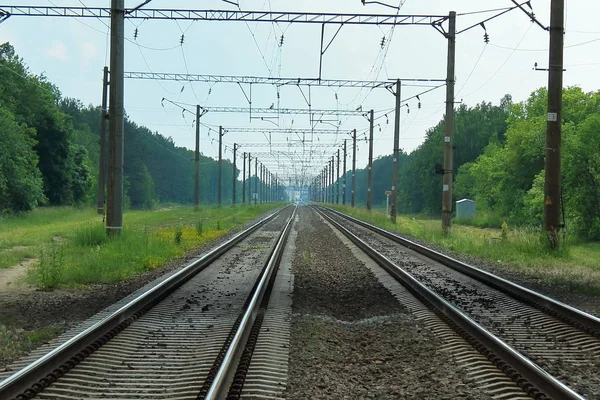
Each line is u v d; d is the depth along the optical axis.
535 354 8.06
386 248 24.78
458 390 6.51
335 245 26.31
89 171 72.56
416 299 12.27
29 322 10.01
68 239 24.45
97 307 11.23
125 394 6.25
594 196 31.72
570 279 15.10
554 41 20.05
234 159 92.25
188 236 28.73
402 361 7.88
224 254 22.11
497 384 6.59
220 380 6.09
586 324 9.45
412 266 18.56
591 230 31.69
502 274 16.39
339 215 64.50
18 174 44.94
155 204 110.56
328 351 8.34
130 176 103.44
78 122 118.25
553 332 9.41
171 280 13.64
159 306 11.18
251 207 84.00
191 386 6.47
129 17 22.00
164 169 137.38
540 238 20.55
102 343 8.05
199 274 16.27
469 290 13.67
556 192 20.31
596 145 31.62
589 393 6.41
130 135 105.00
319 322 10.19
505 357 7.40
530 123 49.81
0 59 57.44
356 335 9.70
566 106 44.62
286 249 24.19
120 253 18.45
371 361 7.97
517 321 10.31
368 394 6.49
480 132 88.69
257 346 8.10
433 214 91.94
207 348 8.22
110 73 21.88
